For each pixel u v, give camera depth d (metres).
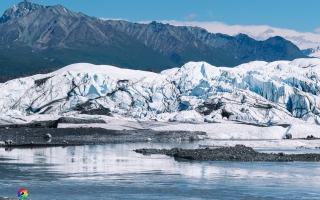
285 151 130.12
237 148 119.38
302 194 70.19
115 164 97.88
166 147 138.75
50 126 199.12
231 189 73.19
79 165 95.94
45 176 82.62
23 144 136.62
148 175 84.69
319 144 154.12
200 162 101.81
